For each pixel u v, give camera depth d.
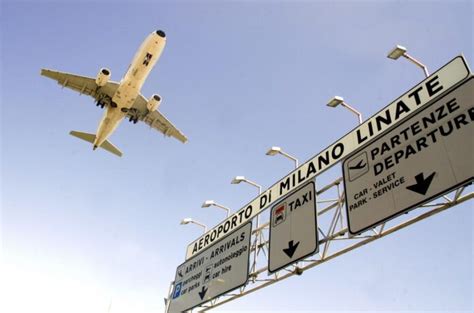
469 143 7.31
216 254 14.23
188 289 14.90
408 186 8.11
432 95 8.53
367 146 9.59
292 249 10.60
